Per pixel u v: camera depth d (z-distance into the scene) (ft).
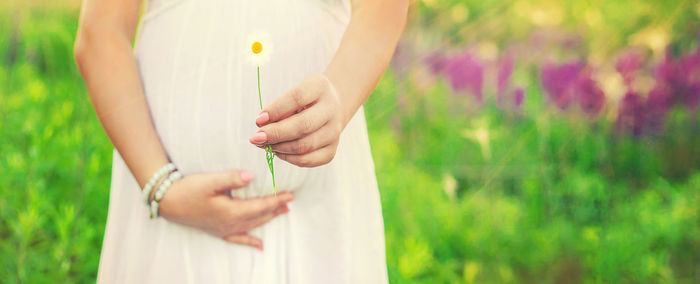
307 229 4.90
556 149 8.37
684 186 7.86
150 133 4.82
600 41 8.52
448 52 8.77
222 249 4.82
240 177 4.71
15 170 7.26
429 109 9.05
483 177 8.56
